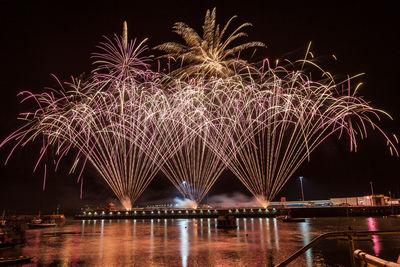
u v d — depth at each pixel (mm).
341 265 21234
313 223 56875
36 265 23609
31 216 101000
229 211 80875
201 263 22891
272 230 45188
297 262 22375
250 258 24328
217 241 34469
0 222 80125
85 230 54594
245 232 43219
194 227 53406
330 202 102375
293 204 103125
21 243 36188
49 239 41094
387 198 87312
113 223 72562
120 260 24766
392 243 29812
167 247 30938
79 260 25203
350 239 6484
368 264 5008
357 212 76062
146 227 56875
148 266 22344
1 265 23688
